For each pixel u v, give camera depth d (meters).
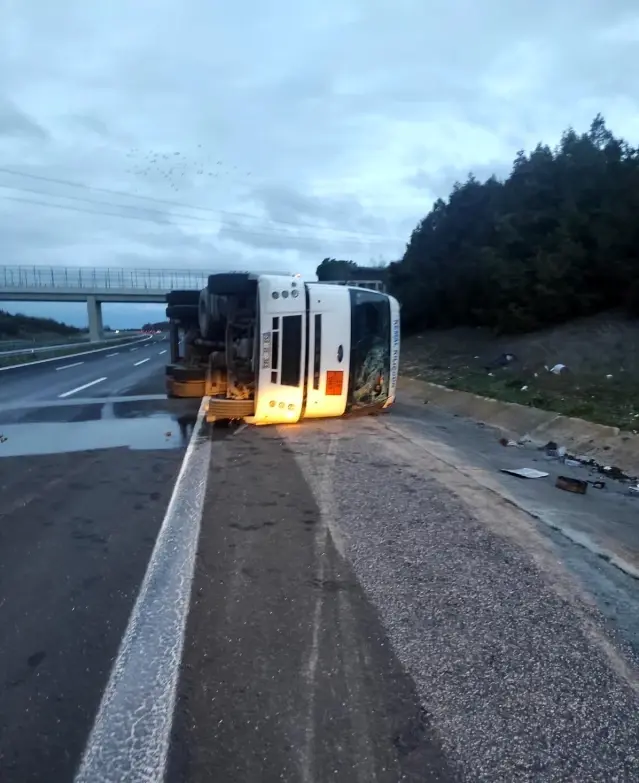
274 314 9.82
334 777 2.45
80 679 3.12
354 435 9.71
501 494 6.50
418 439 9.51
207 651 3.37
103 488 6.68
